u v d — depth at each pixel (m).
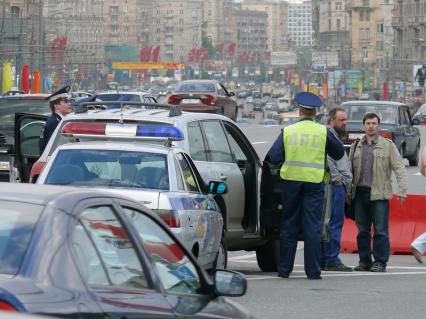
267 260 28.88
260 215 27.09
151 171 21.44
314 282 26.48
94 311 9.38
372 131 28.95
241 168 27.44
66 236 9.81
